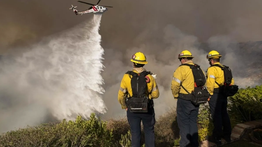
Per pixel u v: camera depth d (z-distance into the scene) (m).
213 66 3.25
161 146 4.78
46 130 2.74
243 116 4.29
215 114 3.27
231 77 3.18
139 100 2.39
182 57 2.92
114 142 4.40
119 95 2.61
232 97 4.49
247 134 3.52
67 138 2.54
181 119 2.91
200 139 3.70
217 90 3.23
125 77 2.54
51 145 2.41
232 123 4.09
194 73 2.78
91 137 3.00
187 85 2.80
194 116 2.90
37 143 2.35
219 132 3.23
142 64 2.56
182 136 2.90
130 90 2.51
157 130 5.61
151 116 2.63
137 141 2.62
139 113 2.58
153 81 2.59
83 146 2.65
